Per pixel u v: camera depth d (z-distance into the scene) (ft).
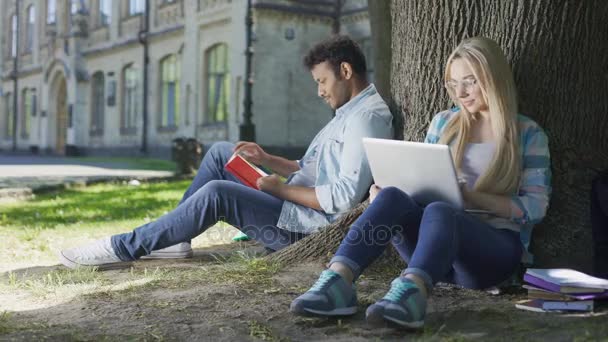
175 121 83.97
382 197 8.87
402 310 7.96
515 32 11.33
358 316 8.93
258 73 67.82
